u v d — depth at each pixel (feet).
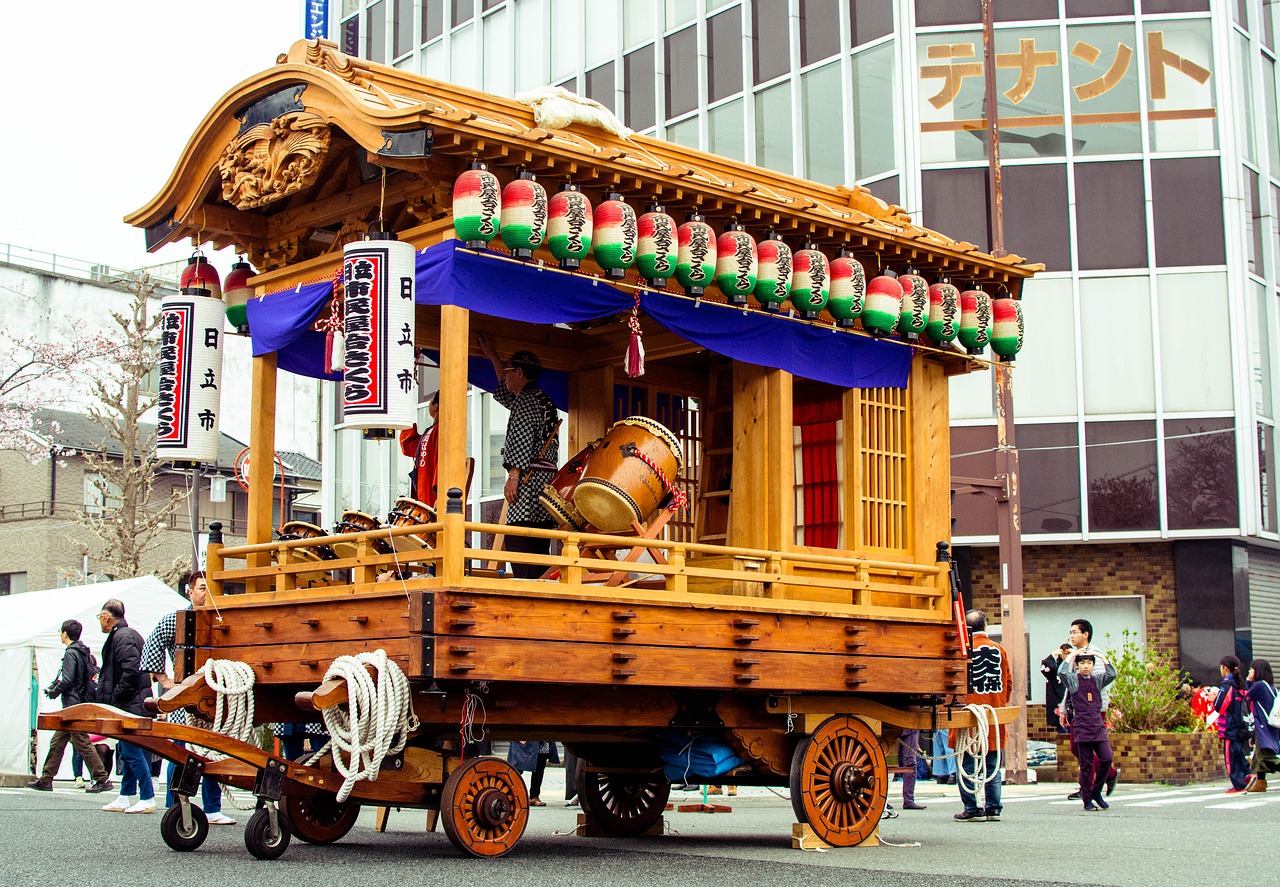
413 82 28.53
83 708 25.48
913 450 34.71
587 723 27.66
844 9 74.49
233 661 28.37
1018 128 73.05
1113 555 72.33
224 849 28.32
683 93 80.23
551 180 27.68
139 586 60.54
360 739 24.30
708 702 29.55
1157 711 62.95
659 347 34.19
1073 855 28.68
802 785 29.94
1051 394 71.82
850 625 30.76
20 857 26.27
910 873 24.39
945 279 34.91
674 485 30.19
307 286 30.01
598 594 26.13
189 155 30.17
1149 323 71.87
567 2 86.12
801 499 34.30
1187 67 73.46
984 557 73.10
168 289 137.49
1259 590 75.20
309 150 27.27
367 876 22.68
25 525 126.52
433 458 32.30
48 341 131.75
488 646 24.49
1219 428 70.90
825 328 32.24
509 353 35.01
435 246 26.20
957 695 33.45
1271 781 64.34
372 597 25.34
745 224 30.81
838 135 74.02
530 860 25.88
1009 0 73.41
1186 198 72.59
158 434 30.86
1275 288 77.05
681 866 25.11
